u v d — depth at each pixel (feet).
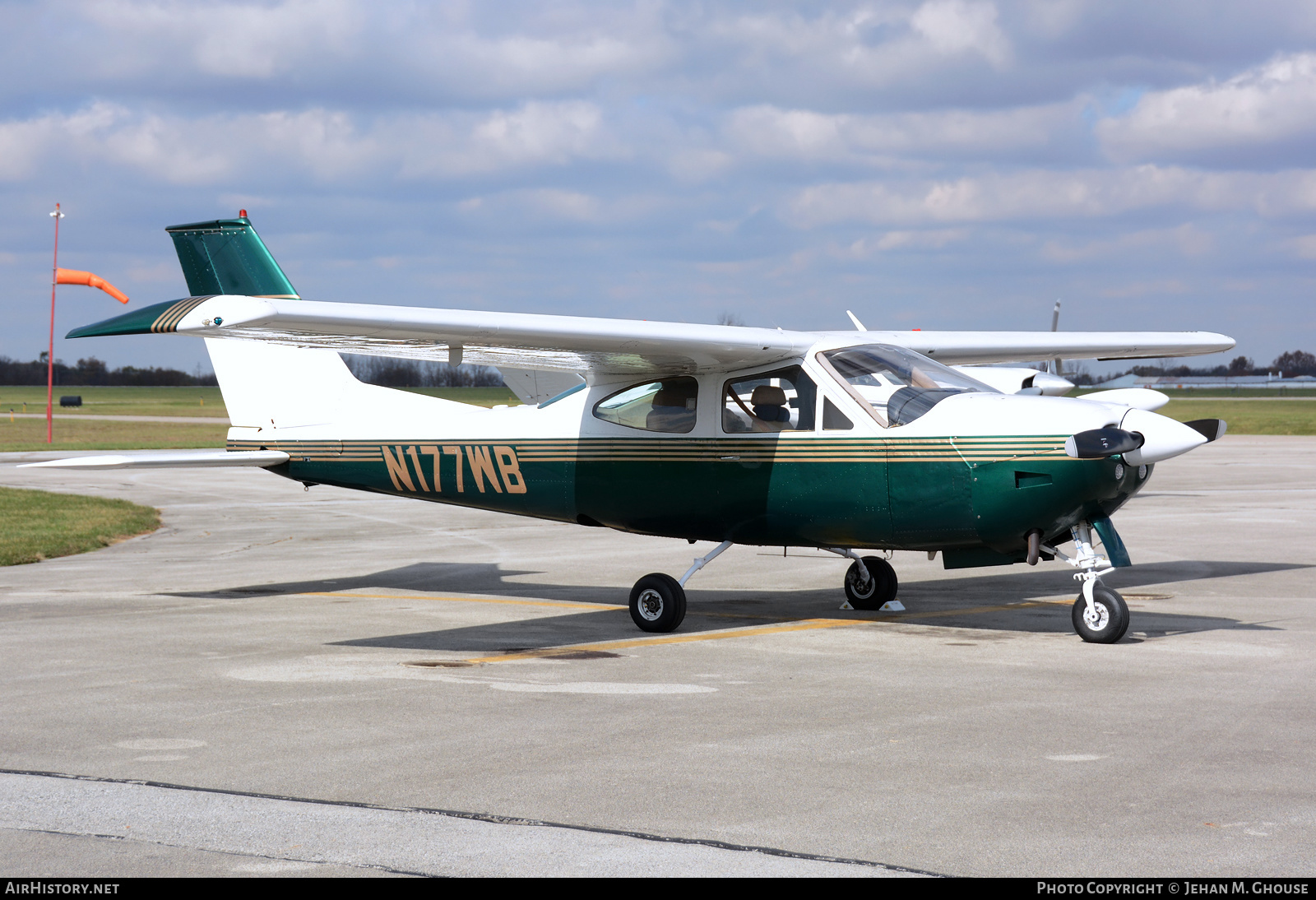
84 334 44.04
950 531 46.78
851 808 25.29
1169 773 27.68
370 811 25.34
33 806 25.84
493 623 52.90
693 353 49.26
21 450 219.20
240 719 33.96
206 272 66.44
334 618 54.49
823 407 49.06
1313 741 30.63
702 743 30.91
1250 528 87.97
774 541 51.85
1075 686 37.73
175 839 23.66
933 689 37.60
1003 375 118.01
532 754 29.99
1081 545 46.01
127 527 99.71
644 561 76.48
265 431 64.49
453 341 47.11
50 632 50.52
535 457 56.75
